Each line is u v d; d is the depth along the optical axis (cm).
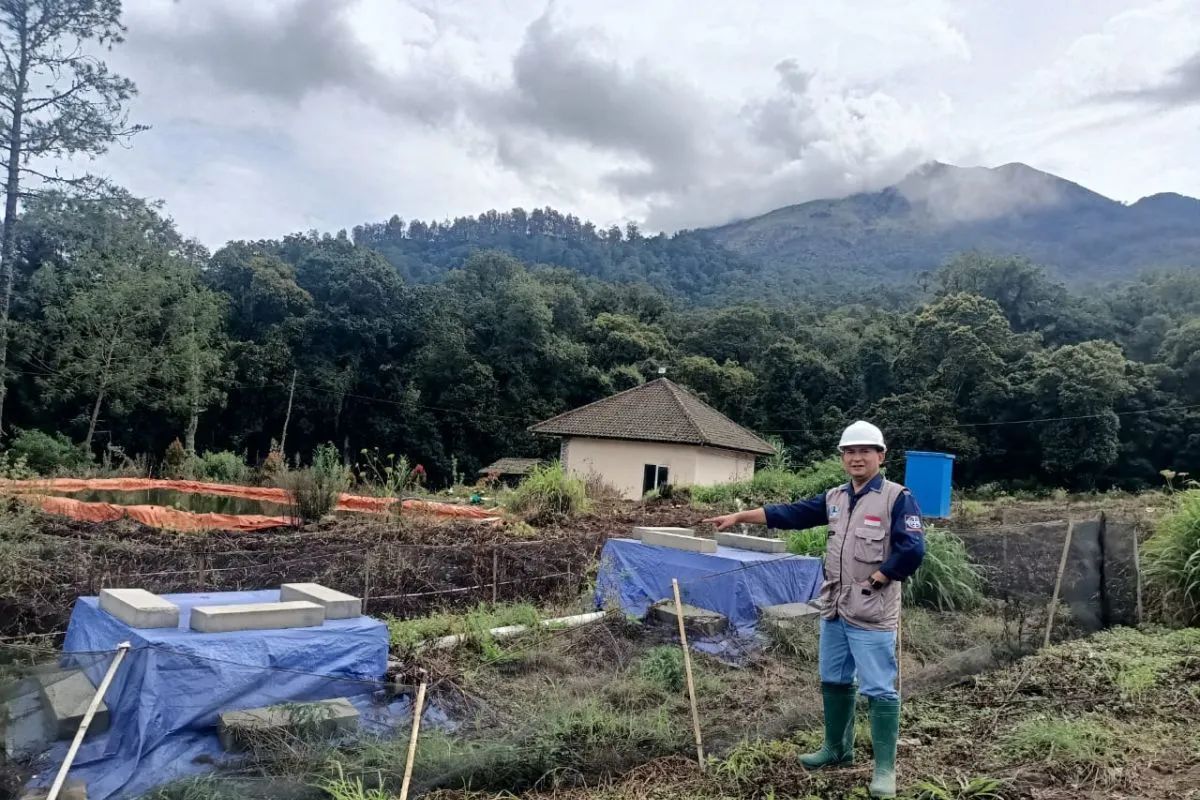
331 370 4522
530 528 1173
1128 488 4031
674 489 2084
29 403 3291
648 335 5391
